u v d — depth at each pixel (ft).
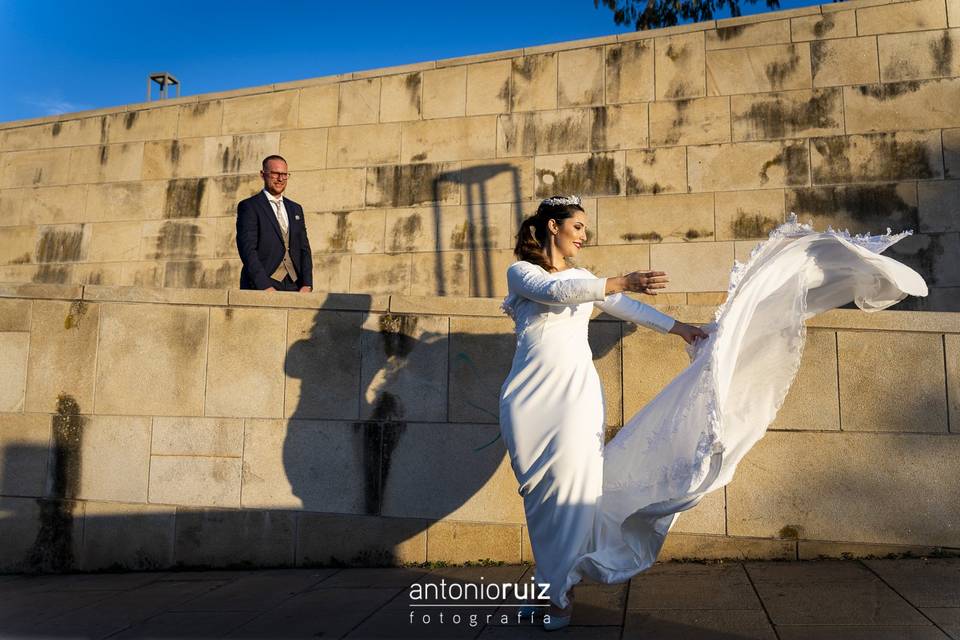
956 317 13.43
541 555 10.34
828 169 23.68
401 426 15.42
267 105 28.89
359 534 15.33
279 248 18.84
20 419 16.61
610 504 10.99
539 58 26.61
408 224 26.96
